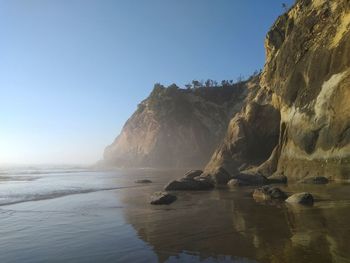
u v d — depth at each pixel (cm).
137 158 12306
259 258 895
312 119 3042
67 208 1944
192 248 1020
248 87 11400
